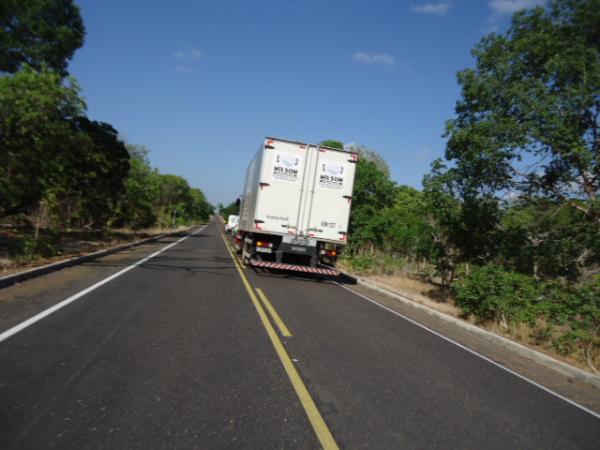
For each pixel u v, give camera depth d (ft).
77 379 13.92
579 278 40.40
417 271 66.69
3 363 14.76
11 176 50.93
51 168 53.52
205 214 485.15
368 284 49.80
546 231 42.16
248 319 24.80
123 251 63.46
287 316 26.91
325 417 12.89
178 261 54.29
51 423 10.96
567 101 36.24
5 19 77.20
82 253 51.37
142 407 12.31
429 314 36.86
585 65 37.11
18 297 25.58
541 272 41.39
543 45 39.81
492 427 13.84
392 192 86.48
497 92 40.73
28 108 45.70
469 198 43.80
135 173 107.76
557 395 18.71
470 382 18.48
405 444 11.82
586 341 26.17
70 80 48.62
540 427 14.44
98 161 79.97
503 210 43.62
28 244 41.11
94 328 20.01
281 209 45.47
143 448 10.14
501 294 33.01
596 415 16.71
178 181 225.76
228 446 10.58
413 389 16.42
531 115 37.65
